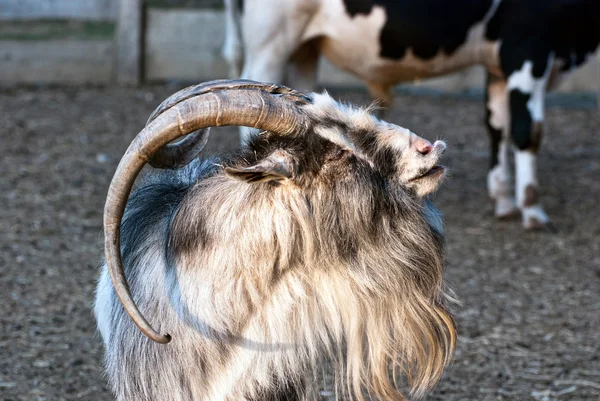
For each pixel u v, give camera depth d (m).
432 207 3.19
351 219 2.87
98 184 7.96
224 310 2.87
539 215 7.07
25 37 11.80
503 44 7.02
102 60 11.92
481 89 12.18
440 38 7.06
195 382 2.94
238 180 2.79
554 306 5.59
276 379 2.96
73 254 6.25
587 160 9.41
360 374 3.08
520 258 6.48
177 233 2.95
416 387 3.46
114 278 2.73
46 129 9.65
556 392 4.38
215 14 11.95
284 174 2.76
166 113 2.71
